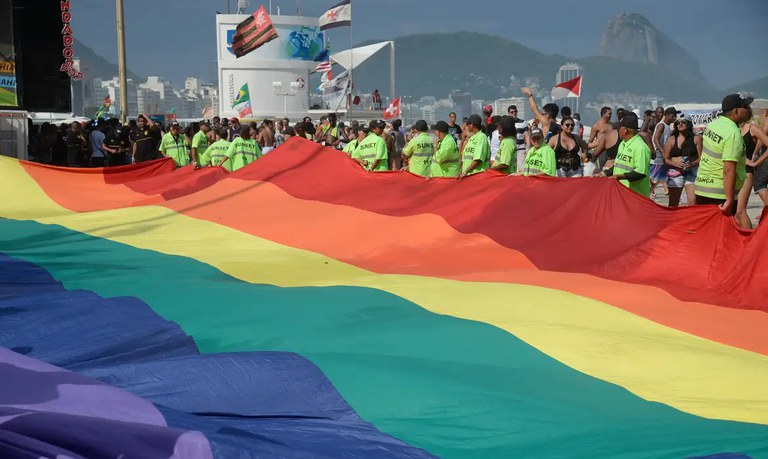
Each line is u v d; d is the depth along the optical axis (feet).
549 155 36.09
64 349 16.42
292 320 17.89
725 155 28.14
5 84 66.69
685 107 109.81
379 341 16.63
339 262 27.91
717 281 24.07
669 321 20.36
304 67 151.23
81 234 33.01
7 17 66.03
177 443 9.86
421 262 28.19
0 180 43.34
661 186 69.56
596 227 28.12
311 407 13.64
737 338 19.29
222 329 17.37
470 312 19.24
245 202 37.81
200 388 13.75
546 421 13.23
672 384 15.35
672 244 26.11
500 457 11.91
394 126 71.26
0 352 12.46
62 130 85.56
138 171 47.26
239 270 25.71
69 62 73.72
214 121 81.87
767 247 22.98
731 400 14.65
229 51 148.36
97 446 9.61
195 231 33.40
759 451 11.53
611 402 14.34
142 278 23.76
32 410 10.61
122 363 15.93
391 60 144.25
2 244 30.63
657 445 11.94
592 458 11.60
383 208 33.42
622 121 32.53
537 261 27.04
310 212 34.68
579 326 18.65
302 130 58.70
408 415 13.44
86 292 21.03
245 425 12.36
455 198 32.37
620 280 24.86
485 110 65.36
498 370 15.51
